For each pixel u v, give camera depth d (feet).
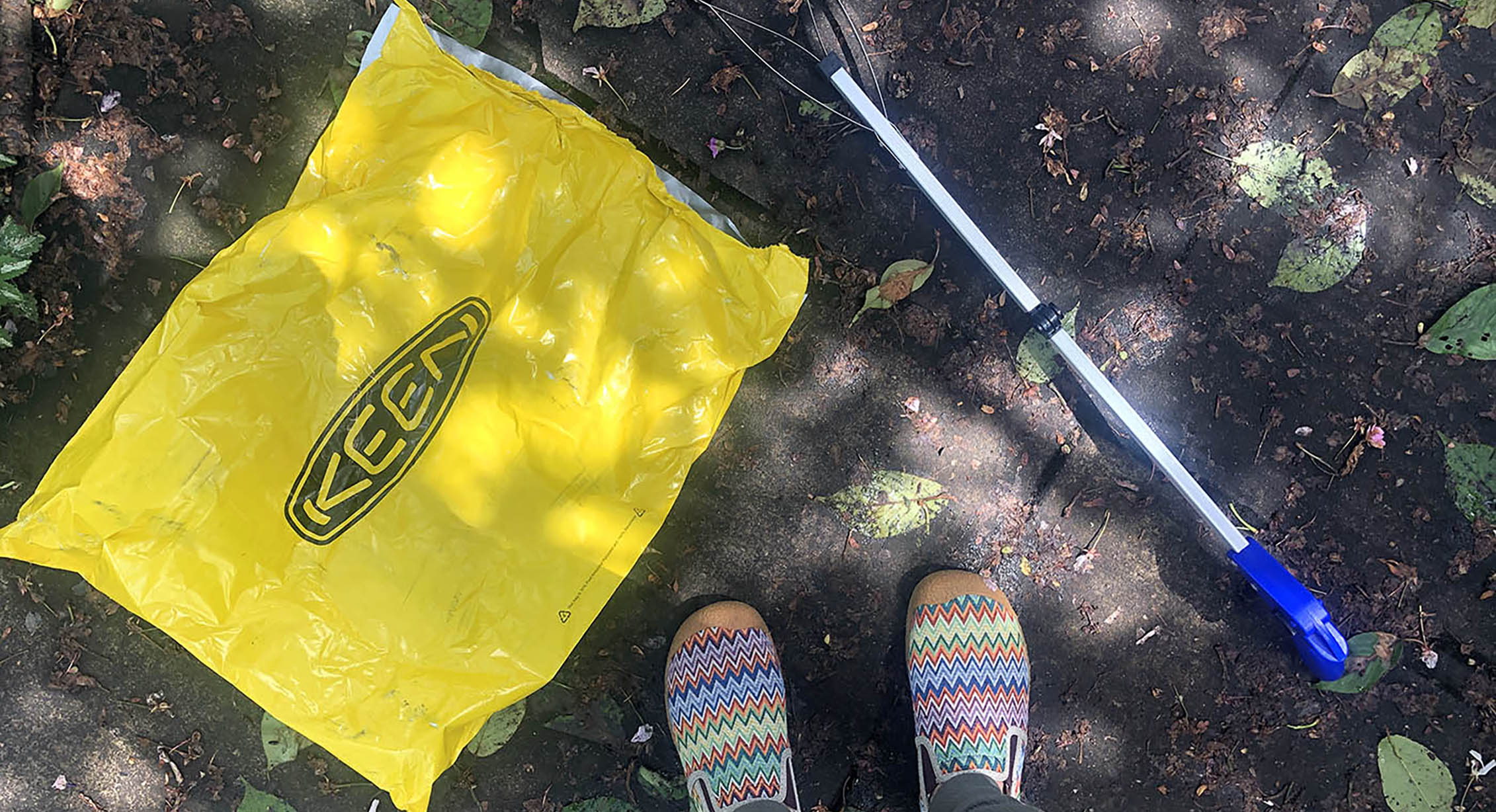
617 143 3.07
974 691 3.48
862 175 3.59
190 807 3.53
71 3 3.37
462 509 2.98
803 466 3.59
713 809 3.46
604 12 3.51
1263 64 3.60
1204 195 3.61
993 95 3.59
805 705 3.65
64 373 3.43
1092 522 3.64
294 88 3.47
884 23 3.58
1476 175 3.61
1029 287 3.61
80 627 3.46
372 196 2.89
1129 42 3.60
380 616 2.94
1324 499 3.64
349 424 2.88
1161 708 3.66
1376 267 3.62
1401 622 3.65
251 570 2.84
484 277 2.97
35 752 3.48
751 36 3.56
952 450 3.62
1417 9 3.58
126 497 2.73
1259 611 3.65
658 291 3.07
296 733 3.53
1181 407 3.63
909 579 3.64
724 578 3.61
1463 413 3.64
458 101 2.94
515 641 3.05
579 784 3.59
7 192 3.37
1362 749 3.66
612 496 3.15
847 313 3.59
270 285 2.82
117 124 3.41
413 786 3.00
